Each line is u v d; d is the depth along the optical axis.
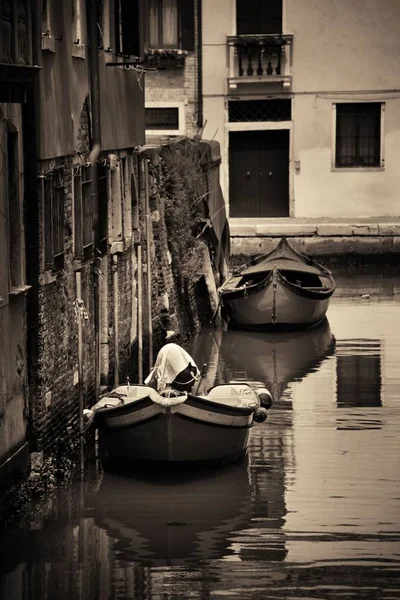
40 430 13.98
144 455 14.98
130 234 19.75
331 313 28.39
